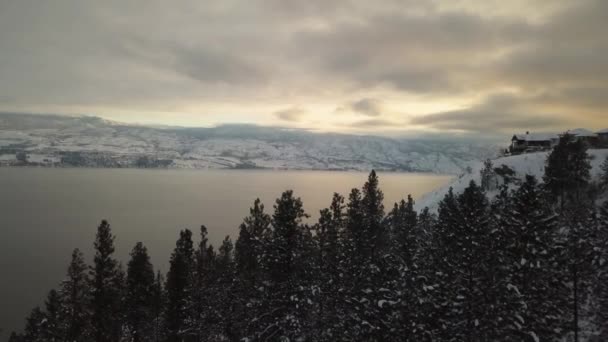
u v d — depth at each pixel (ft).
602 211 143.33
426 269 124.06
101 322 143.95
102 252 145.38
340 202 152.97
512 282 103.19
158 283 200.85
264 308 120.57
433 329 103.24
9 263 428.97
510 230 108.68
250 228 151.33
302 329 110.93
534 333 91.15
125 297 169.37
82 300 139.44
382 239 162.71
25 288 353.72
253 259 141.79
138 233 599.16
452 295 107.34
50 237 568.41
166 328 168.55
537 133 437.99
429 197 415.85
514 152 439.63
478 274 104.06
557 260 111.24
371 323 102.17
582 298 130.72
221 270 175.01
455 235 137.39
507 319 91.91
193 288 164.86
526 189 111.04
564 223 184.85
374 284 110.52
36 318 150.92
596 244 125.80
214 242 536.42
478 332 95.96
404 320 96.17
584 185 243.40
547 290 105.60
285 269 118.32
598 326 121.90
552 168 247.09
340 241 147.74
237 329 145.69
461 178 415.64
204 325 157.48
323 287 127.85
